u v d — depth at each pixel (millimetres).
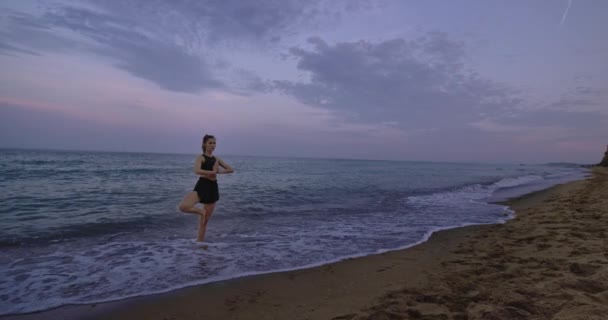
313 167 44656
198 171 5652
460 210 10102
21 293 3596
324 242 6094
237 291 3775
